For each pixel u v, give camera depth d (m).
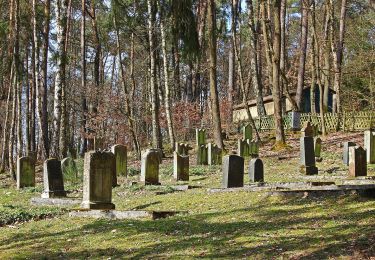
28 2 30.03
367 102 44.75
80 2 39.94
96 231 10.17
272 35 38.53
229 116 40.72
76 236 9.95
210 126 39.91
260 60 44.62
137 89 46.72
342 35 36.00
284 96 41.00
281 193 11.90
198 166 23.17
